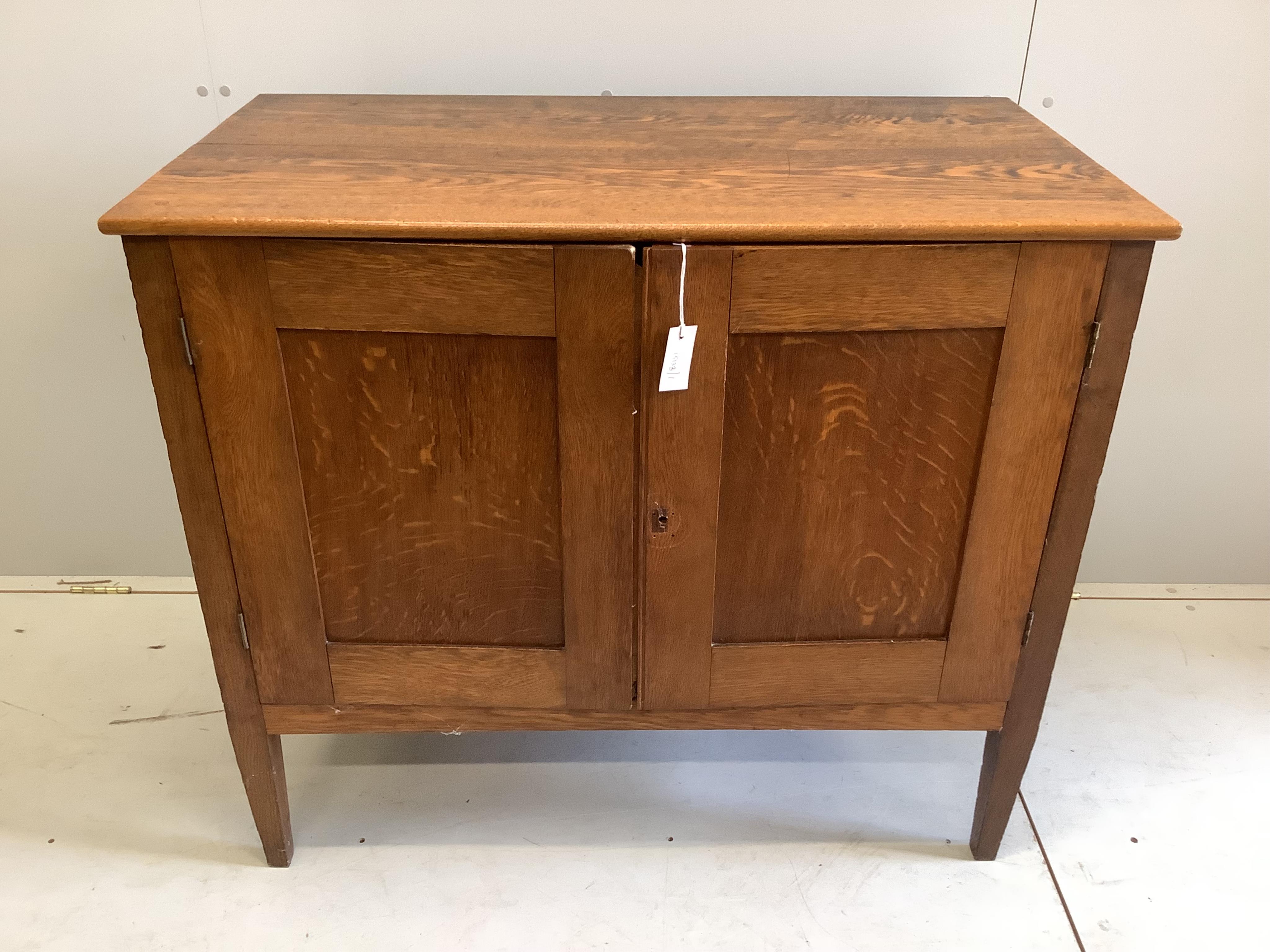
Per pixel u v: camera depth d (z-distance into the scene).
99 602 1.76
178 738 1.51
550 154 1.12
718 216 0.95
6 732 1.51
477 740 1.52
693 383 1.00
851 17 1.38
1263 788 1.44
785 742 1.53
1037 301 0.97
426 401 1.02
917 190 1.02
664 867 1.32
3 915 1.25
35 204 1.49
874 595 1.14
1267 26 1.38
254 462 1.04
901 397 1.02
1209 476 1.71
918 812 1.41
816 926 1.25
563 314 0.96
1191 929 1.25
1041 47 1.40
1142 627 1.72
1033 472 1.06
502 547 1.10
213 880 1.30
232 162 1.07
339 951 1.21
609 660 1.16
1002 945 1.23
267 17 1.37
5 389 1.62
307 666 1.17
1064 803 1.41
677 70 1.41
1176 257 1.54
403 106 1.29
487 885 1.30
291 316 0.97
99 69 1.40
